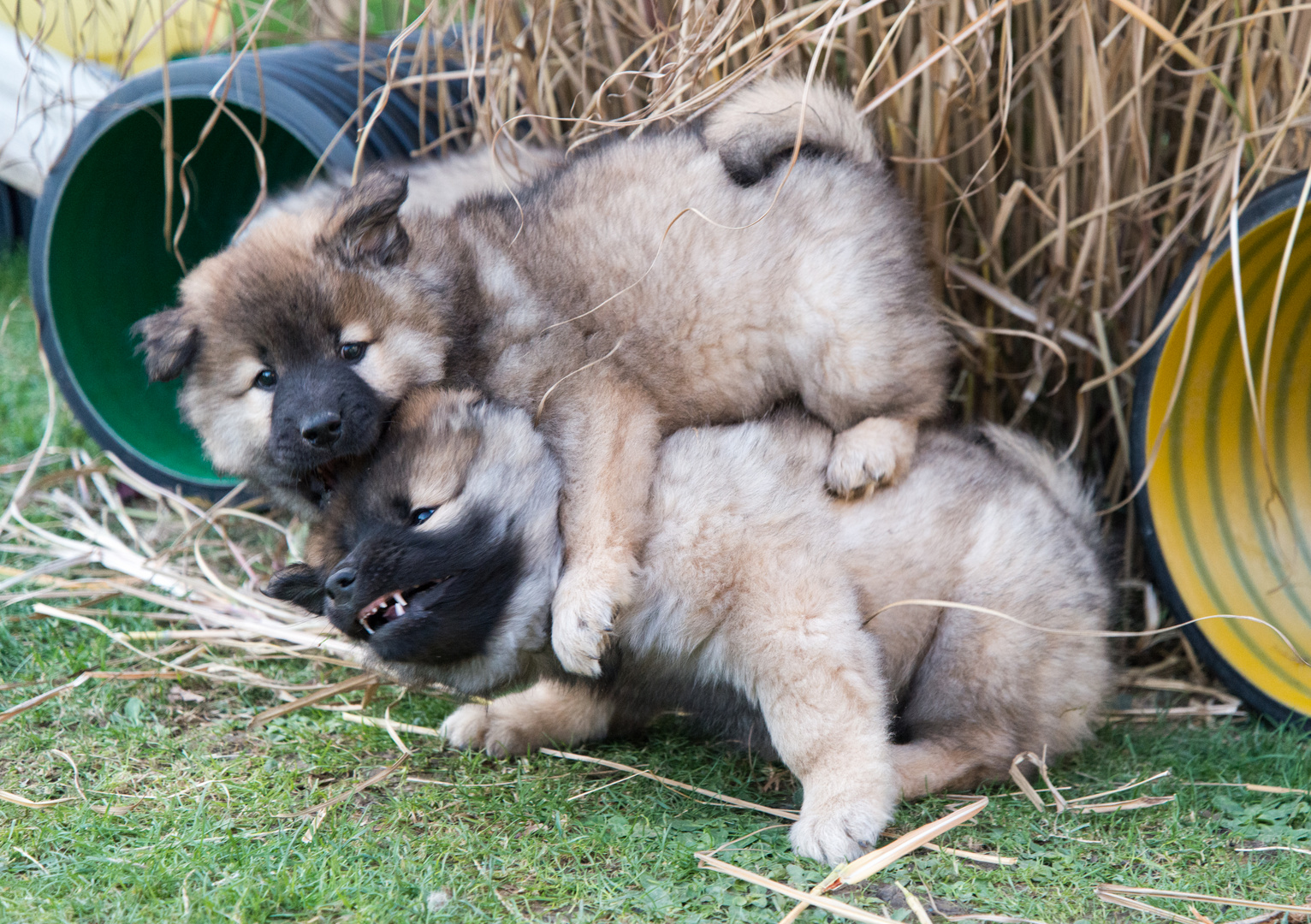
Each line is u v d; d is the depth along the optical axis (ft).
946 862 10.30
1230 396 14.71
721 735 13.08
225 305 13.42
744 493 11.46
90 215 19.02
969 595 12.23
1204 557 14.34
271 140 21.33
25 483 17.69
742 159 14.15
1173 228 16.08
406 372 13.02
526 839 10.64
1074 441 15.52
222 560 17.48
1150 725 13.92
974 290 16.76
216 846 10.20
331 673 14.43
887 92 14.61
